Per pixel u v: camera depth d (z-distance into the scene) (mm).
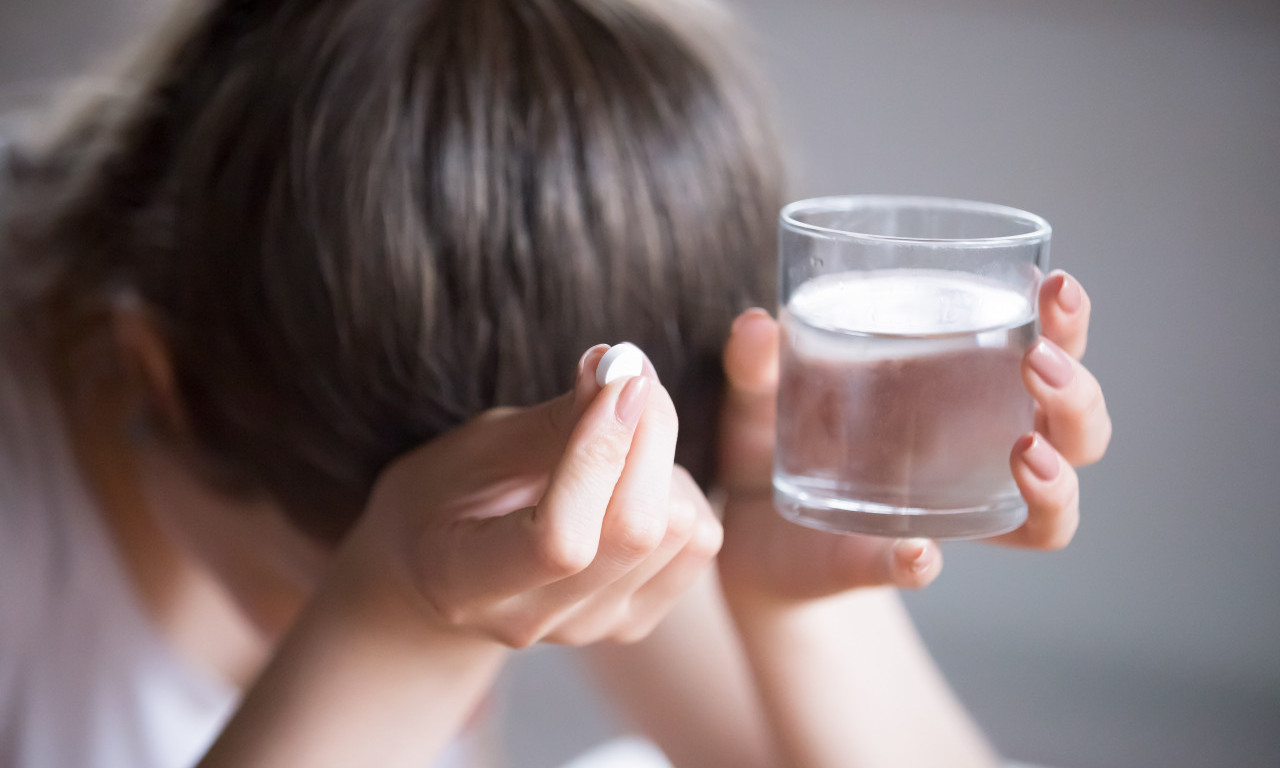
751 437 883
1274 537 1686
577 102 864
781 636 896
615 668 1106
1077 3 1674
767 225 923
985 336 772
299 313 879
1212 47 1630
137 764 1119
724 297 897
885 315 773
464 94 860
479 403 875
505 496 793
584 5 894
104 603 1092
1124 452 1742
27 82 1958
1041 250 796
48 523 1077
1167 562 1739
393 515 811
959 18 1730
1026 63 1718
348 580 818
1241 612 1717
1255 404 1688
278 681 816
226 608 1112
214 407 935
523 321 862
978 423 775
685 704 1085
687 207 877
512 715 1772
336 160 862
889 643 945
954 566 1794
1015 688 1744
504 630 777
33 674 1098
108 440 1065
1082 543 1761
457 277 859
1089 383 786
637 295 871
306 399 893
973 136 1768
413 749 819
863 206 820
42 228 1043
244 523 979
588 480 726
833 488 782
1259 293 1657
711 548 797
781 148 961
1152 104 1671
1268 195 1641
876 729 917
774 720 916
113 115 1019
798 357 788
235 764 811
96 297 1023
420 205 858
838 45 1790
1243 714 1687
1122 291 1726
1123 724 1680
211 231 904
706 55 915
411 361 869
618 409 726
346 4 894
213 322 911
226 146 902
